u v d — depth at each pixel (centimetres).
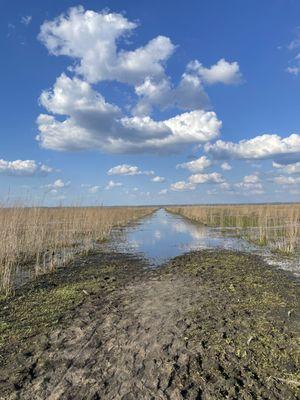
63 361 733
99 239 2861
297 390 612
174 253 2220
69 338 852
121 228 4066
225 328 888
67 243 2497
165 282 1401
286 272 1598
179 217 6481
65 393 613
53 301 1166
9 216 1830
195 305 1079
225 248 2373
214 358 728
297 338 827
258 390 612
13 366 718
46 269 1706
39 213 2175
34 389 629
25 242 2058
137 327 907
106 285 1373
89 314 1023
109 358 739
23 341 841
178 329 884
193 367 693
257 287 1303
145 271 1664
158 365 703
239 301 1123
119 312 1032
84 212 2805
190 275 1519
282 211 4134
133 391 614
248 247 2403
